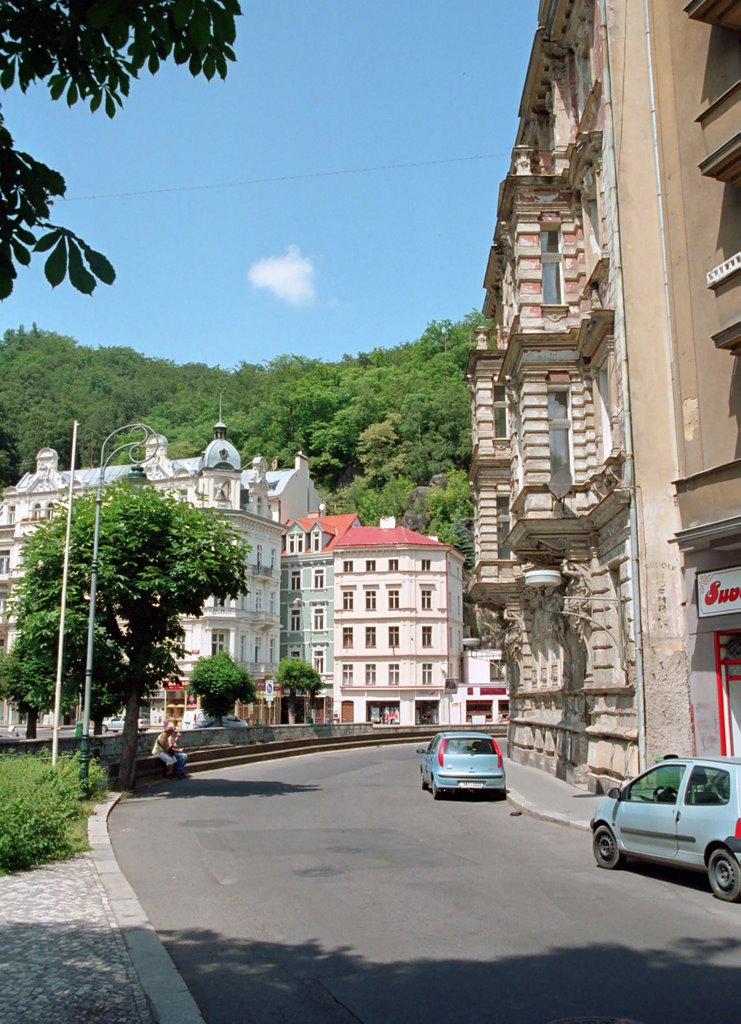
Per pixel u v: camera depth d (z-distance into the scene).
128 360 152.00
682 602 18.34
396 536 78.81
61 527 24.34
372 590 78.56
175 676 25.22
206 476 70.19
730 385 16.92
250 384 139.75
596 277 21.27
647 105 19.88
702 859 10.30
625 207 19.66
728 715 16.95
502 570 34.00
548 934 8.52
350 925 9.05
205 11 4.54
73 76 4.98
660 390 19.03
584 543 22.27
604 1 20.36
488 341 37.62
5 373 127.31
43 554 23.89
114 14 4.60
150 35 4.75
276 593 76.19
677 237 18.67
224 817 18.52
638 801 11.64
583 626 22.17
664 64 19.23
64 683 23.98
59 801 15.24
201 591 24.23
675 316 18.70
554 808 18.94
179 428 122.75
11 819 12.38
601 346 21.02
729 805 10.09
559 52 25.12
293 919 9.37
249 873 12.16
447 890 10.78
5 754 19.98
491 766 22.06
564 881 11.26
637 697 18.12
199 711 64.62
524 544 23.30
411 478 112.19
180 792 23.77
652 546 18.53
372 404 121.50
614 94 19.95
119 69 4.93
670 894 10.34
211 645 66.06
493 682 79.12
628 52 20.03
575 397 23.47
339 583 79.31
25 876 11.31
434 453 113.44
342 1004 6.62
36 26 4.80
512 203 25.14
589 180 22.44
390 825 17.39
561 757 26.00
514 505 25.38
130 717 24.17
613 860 12.06
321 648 79.38
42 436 100.88
